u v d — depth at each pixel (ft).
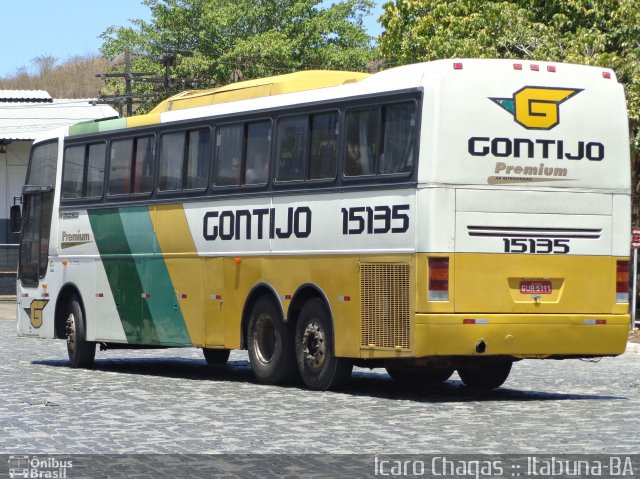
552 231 84.53
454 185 81.92
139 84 387.55
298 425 70.18
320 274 89.51
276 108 94.63
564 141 85.20
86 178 117.19
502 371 94.02
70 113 311.47
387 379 104.53
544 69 85.15
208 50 397.39
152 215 107.45
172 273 104.99
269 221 94.43
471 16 183.62
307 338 91.45
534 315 83.61
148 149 108.78
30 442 63.52
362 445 62.08
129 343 110.52
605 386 98.58
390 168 84.23
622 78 171.22
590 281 85.71
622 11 175.22
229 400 84.02
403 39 193.06
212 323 100.42
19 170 289.74
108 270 112.98
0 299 264.31
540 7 186.60
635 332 157.89
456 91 82.38
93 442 63.46
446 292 81.30
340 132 88.48
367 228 85.56
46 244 122.52
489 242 82.58
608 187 86.58
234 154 98.63
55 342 154.20
